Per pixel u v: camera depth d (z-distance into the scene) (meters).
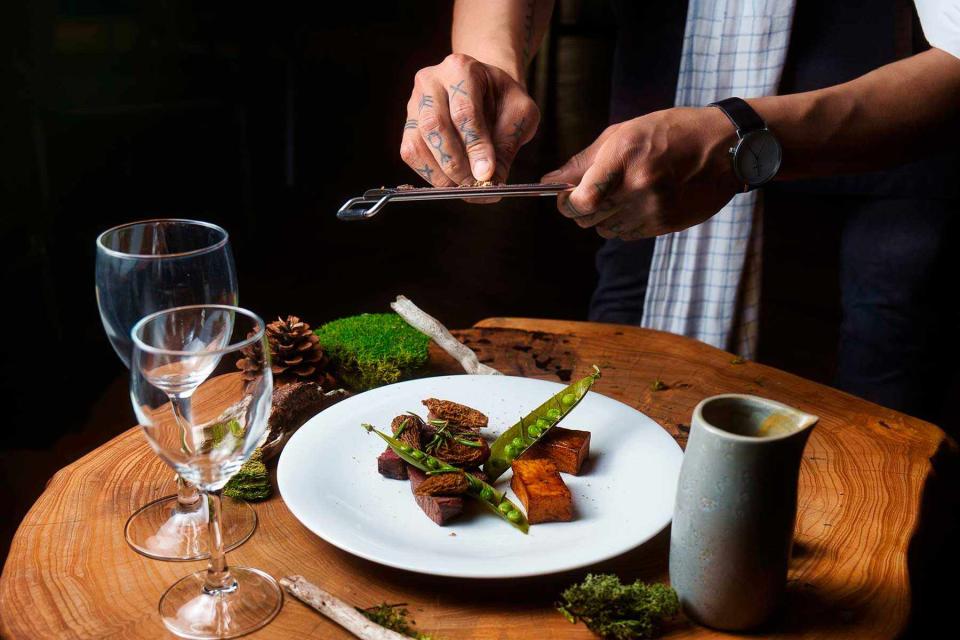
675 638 0.67
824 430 0.90
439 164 0.92
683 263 1.34
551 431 0.81
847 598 0.70
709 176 0.90
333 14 2.92
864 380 1.31
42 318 1.78
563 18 3.40
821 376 1.96
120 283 0.74
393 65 3.63
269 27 2.65
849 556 0.74
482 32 1.09
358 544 0.70
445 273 2.44
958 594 1.21
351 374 0.95
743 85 1.21
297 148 2.87
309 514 0.72
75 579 0.71
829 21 1.17
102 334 1.94
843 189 1.22
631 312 1.44
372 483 0.79
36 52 1.82
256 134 2.84
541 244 2.64
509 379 0.92
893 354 1.27
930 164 1.16
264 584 0.71
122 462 0.84
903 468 0.84
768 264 2.46
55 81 1.92
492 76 0.93
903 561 0.74
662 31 1.25
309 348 0.92
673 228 0.93
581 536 0.73
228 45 2.42
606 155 0.86
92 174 2.19
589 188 0.85
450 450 0.79
